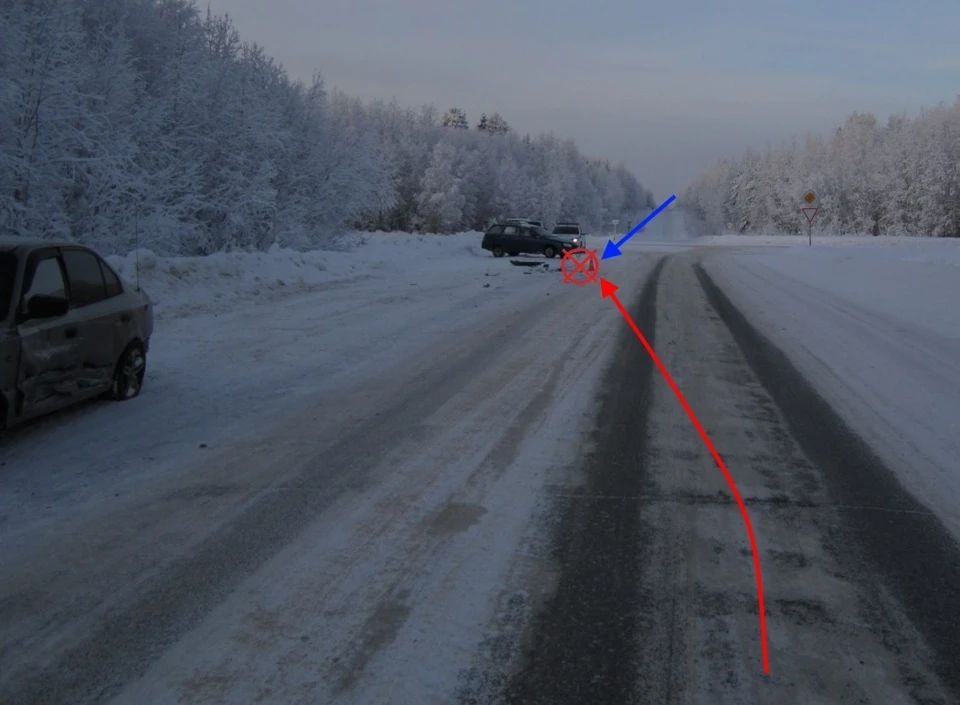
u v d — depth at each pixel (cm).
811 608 400
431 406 786
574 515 515
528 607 394
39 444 639
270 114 2475
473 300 1700
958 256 3052
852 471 617
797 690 330
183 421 717
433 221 7475
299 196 2692
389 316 1405
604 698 322
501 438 682
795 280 2491
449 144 7794
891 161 8556
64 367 661
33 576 417
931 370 1015
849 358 1099
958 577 438
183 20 2417
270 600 395
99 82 1791
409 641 359
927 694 329
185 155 2128
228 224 2295
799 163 10294
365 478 575
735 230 12475
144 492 541
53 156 1598
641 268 2989
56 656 344
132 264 1426
